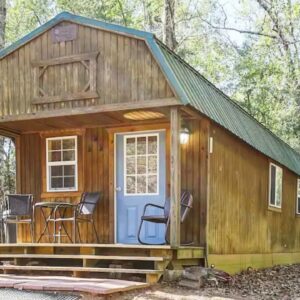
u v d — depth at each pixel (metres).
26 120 8.92
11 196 9.58
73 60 8.31
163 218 8.16
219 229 9.21
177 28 21.91
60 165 10.25
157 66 7.68
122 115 8.88
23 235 10.38
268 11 21.75
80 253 7.98
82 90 8.20
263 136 12.93
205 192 8.70
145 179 9.48
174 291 6.65
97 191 9.85
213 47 23.34
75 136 10.14
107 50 8.09
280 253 14.07
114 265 7.69
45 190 10.28
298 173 15.93
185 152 8.93
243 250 10.68
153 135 9.48
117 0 21.11
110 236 9.62
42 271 7.96
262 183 12.44
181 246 7.81
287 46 21.83
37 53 8.65
